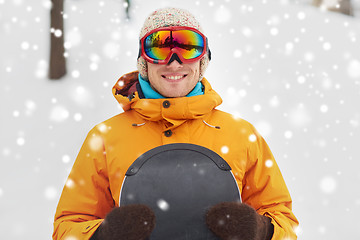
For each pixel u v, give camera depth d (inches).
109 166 43.1
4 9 269.0
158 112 42.6
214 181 33.8
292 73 201.6
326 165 124.9
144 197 32.9
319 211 101.7
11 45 226.8
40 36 239.9
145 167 34.8
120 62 206.2
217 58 215.5
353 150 134.1
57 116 80.7
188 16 43.7
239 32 251.8
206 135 43.8
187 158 35.2
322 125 152.5
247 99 170.1
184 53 41.5
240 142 44.1
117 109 161.0
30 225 94.7
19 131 145.7
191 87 43.9
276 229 36.3
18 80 189.9
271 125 149.6
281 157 129.0
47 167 122.0
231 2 302.2
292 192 110.0
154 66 42.2
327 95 179.3
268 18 277.0
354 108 167.5
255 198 45.8
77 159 45.4
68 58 207.8
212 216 30.2
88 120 153.0
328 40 244.5
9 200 104.4
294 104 169.6
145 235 28.9
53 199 105.7
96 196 44.0
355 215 99.7
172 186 33.2
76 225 39.5
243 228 29.5
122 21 257.3
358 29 260.5
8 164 123.1
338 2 288.8
